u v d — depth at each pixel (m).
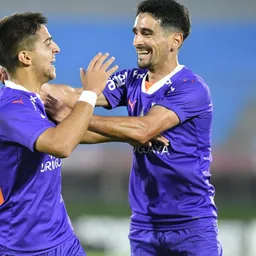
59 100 20.44
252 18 60.09
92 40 59.38
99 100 20.44
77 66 59.03
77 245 17.27
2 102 15.98
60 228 16.95
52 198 16.84
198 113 19.12
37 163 16.41
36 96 16.42
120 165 57.47
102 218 42.62
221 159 57.09
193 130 19.30
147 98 19.30
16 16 16.69
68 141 15.43
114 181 57.50
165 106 18.66
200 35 59.88
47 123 15.75
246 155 56.88
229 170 56.94
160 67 19.25
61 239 16.89
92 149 57.50
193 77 19.39
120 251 36.94
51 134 15.38
